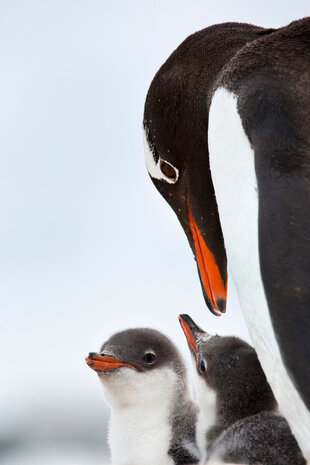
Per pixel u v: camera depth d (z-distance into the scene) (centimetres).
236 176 773
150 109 1021
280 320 700
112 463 1121
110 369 1119
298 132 751
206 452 1015
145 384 1109
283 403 733
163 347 1152
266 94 786
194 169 1008
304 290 696
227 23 1045
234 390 1012
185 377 1141
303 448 733
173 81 989
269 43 852
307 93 775
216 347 1048
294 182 729
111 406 1135
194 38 1009
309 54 820
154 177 1065
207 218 1012
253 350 1043
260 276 721
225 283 1000
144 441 1091
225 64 933
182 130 995
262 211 729
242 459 923
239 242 752
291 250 707
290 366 692
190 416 1096
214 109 836
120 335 1178
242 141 780
